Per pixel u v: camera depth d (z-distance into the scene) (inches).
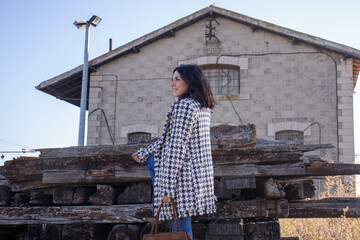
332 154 532.1
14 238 179.2
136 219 156.5
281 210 154.2
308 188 161.5
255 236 152.5
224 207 153.4
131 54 615.2
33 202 170.4
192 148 118.3
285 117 553.9
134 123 597.6
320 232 228.7
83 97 550.9
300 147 156.7
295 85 559.5
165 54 605.6
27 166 169.0
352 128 534.3
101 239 164.1
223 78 589.0
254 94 567.5
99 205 162.6
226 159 158.2
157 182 119.6
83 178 163.0
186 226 119.0
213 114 571.8
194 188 114.7
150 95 600.7
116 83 611.8
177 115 116.5
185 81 125.6
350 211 162.7
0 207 169.3
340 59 552.7
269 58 572.7
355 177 369.4
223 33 591.8
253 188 158.9
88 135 604.1
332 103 546.0
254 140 158.7
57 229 160.2
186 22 592.7
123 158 162.9
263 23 566.6
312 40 548.7
